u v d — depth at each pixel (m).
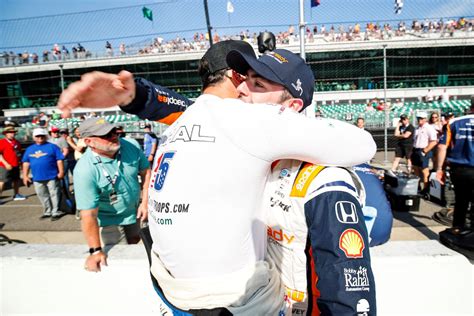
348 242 0.72
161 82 28.41
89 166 2.40
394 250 1.77
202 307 0.79
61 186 6.00
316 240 0.75
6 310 2.00
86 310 1.92
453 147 4.03
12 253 2.06
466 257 1.67
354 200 0.77
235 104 0.82
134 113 1.14
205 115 0.84
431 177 6.20
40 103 30.16
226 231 0.78
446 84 27.14
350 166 0.81
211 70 0.99
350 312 0.68
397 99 24.66
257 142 0.75
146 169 2.90
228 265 0.80
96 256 1.88
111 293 1.89
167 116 1.25
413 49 25.89
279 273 0.91
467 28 24.36
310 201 0.77
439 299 1.69
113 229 2.73
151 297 1.84
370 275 0.72
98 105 0.95
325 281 0.72
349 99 27.05
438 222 4.94
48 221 5.85
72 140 7.55
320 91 27.38
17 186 7.88
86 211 2.06
